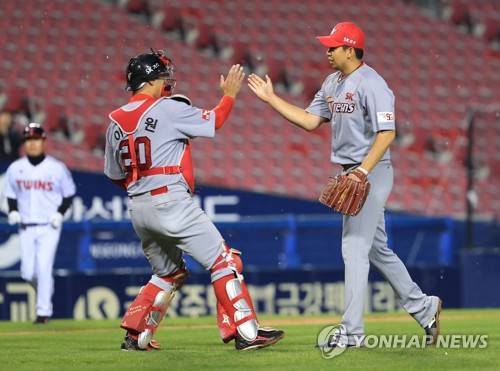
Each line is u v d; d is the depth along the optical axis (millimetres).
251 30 76062
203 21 75625
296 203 55750
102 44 71125
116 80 68500
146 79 18688
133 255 47531
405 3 81500
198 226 18438
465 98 75500
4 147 51250
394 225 49188
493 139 67812
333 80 20234
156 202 18344
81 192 52125
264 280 43844
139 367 15961
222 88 19297
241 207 54875
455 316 35531
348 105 19500
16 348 21750
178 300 41906
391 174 19703
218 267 18609
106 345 22359
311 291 44312
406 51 78375
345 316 19312
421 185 67250
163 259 19422
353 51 19531
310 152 67312
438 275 46000
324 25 77875
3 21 70812
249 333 18578
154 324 19562
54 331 29906
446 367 15789
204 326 31219
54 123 64562
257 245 47938
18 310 40781
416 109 73375
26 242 34344
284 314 43406
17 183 34094
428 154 70375
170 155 18406
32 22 71250
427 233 49281
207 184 57750
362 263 19297
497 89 77062
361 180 18859
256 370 15398
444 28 80500
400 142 70688
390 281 20078
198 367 15852
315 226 48312
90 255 45812
